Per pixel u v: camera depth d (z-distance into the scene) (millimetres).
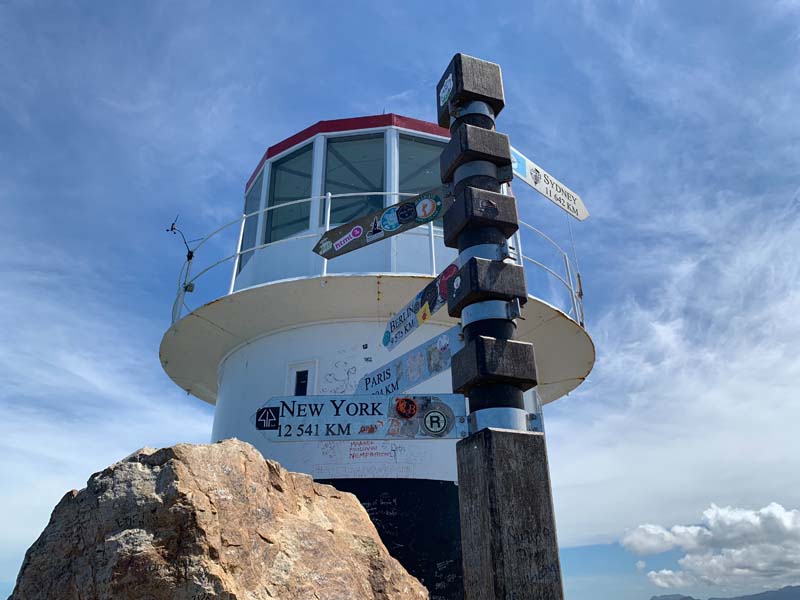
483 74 4660
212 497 5285
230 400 12797
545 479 3504
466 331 3998
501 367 3719
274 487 6375
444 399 4465
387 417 4555
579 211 5781
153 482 5250
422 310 4742
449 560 10086
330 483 10523
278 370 12117
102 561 4934
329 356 11852
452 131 4691
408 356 4816
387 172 13086
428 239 12500
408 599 6637
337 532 6723
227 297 11516
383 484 10469
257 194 14648
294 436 4668
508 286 3990
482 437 3514
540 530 3373
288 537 5938
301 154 13961
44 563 5207
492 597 3201
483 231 4145
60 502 5625
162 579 4797
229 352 13461
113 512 5148
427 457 10773
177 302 12859
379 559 6734
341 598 5738
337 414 4684
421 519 10281
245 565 5207
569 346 13055
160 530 5012
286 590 5434
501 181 4453
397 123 13523
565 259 12742
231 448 5910
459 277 4117
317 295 11398
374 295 11375
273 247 13133
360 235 5543
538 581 3260
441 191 4789
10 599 5191
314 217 12867
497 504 3340
